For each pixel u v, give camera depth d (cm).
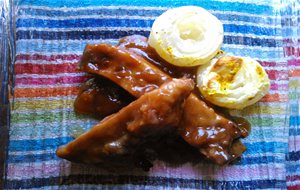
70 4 25
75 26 25
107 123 21
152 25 25
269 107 25
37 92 24
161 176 23
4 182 23
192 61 23
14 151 23
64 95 24
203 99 23
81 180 23
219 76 23
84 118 24
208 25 23
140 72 22
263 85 23
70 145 21
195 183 23
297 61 27
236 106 23
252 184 24
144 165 23
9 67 24
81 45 25
